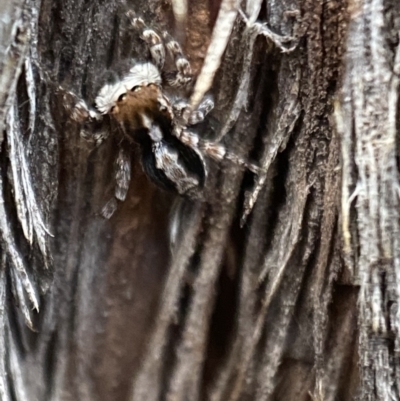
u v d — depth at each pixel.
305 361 0.08
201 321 0.08
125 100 0.07
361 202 0.07
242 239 0.08
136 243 0.08
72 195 0.08
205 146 0.07
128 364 0.08
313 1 0.07
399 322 0.07
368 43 0.07
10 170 0.07
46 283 0.08
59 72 0.07
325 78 0.07
